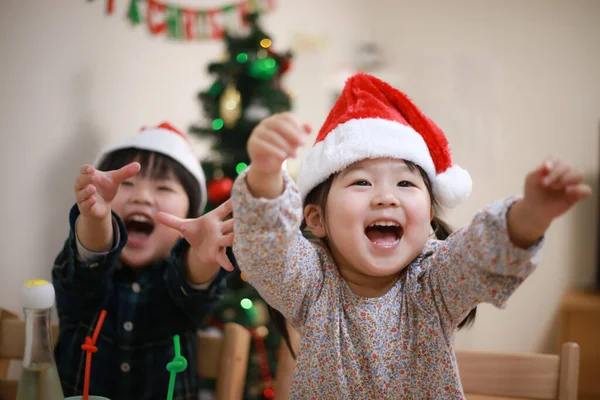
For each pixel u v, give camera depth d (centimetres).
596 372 219
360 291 80
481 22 253
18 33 187
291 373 101
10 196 185
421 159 78
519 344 247
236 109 187
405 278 80
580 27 239
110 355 103
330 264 80
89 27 203
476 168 246
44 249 194
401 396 77
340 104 86
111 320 104
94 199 82
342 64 271
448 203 82
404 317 78
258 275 70
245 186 64
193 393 102
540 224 60
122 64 213
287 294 75
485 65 249
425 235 77
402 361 76
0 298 183
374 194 75
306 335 78
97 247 90
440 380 76
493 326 249
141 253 109
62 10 196
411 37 265
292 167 199
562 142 241
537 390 98
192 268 97
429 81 258
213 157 192
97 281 96
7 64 184
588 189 56
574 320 221
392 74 266
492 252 64
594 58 238
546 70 242
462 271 69
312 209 82
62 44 196
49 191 195
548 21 243
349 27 276
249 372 177
